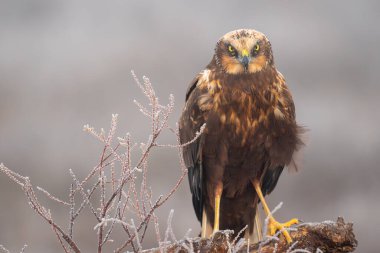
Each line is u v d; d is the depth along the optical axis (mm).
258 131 8406
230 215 8773
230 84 8359
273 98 8383
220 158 8508
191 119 8523
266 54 8445
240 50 8352
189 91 8734
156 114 6605
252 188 8742
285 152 8453
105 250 14500
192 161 8648
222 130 8414
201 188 8703
